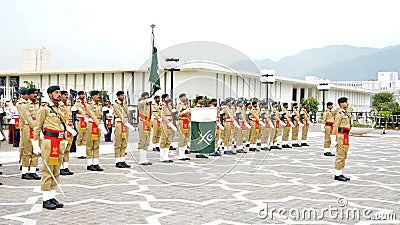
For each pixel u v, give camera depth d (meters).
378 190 8.85
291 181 9.71
